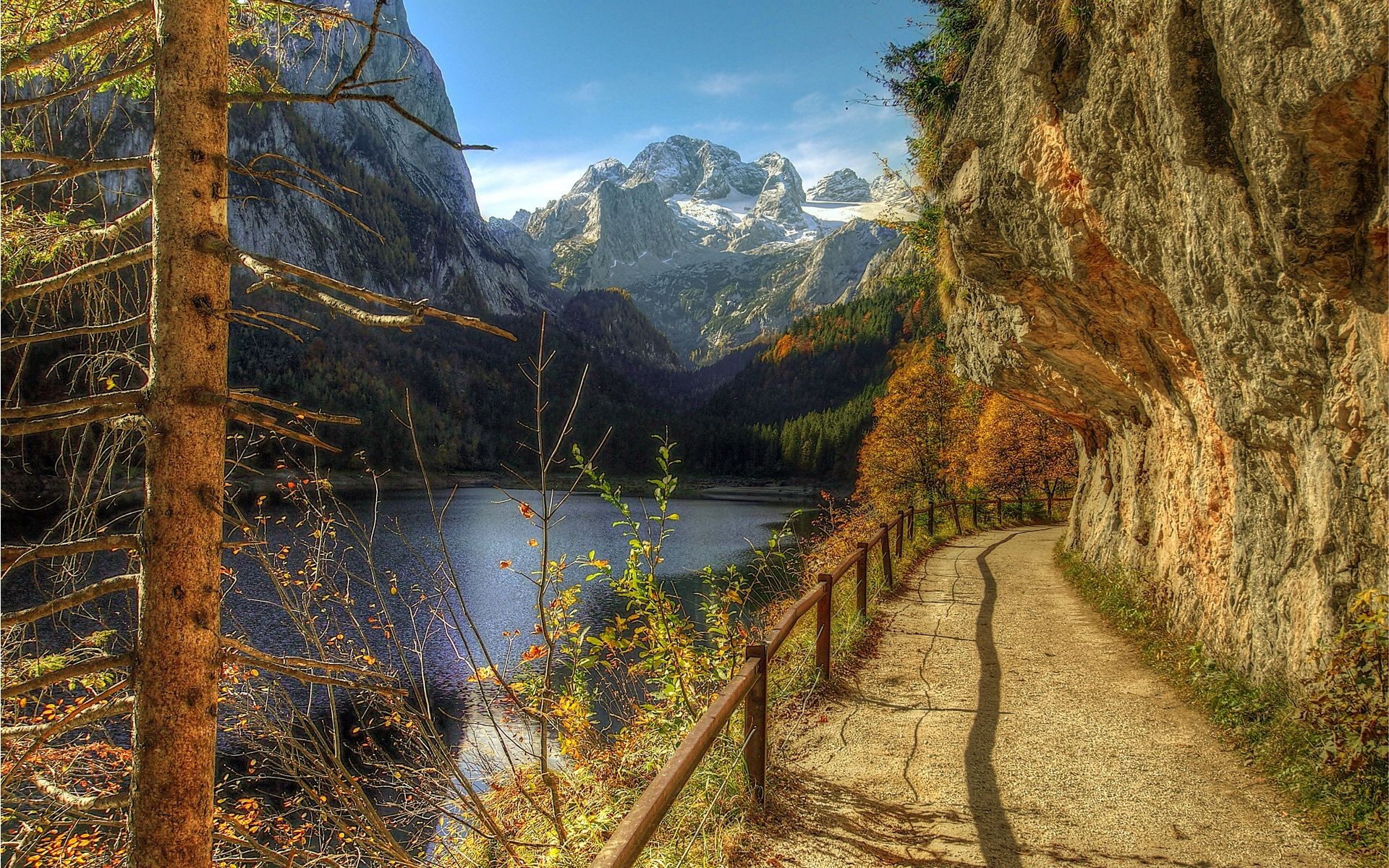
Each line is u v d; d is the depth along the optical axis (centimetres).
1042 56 612
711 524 4538
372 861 459
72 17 321
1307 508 477
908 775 468
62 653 422
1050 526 2344
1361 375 402
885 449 2891
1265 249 432
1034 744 514
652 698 584
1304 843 375
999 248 817
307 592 437
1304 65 342
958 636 823
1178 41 436
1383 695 394
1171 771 466
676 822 403
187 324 242
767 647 436
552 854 378
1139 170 542
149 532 240
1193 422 722
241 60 359
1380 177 353
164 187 244
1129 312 703
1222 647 625
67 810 410
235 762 755
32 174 260
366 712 968
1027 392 1208
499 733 403
